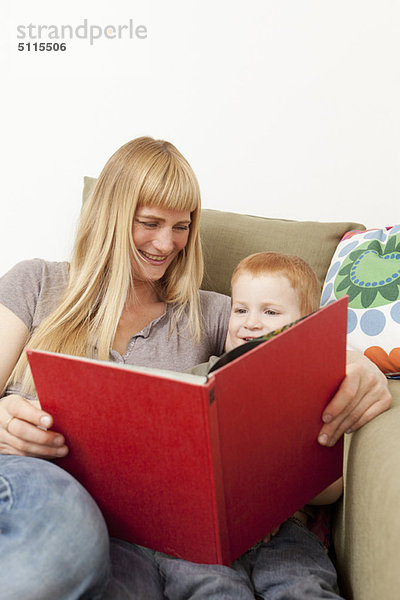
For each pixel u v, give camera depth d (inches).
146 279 43.9
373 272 47.5
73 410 27.8
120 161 42.0
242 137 65.1
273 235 54.6
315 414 31.2
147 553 32.2
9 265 69.4
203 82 64.4
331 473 34.4
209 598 27.9
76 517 24.3
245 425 26.7
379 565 26.8
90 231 43.7
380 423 32.6
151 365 43.1
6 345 41.1
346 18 61.7
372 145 63.5
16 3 63.8
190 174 42.0
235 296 44.2
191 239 46.1
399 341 43.4
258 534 30.5
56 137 66.5
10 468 26.3
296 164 64.9
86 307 42.0
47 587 22.4
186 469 25.6
